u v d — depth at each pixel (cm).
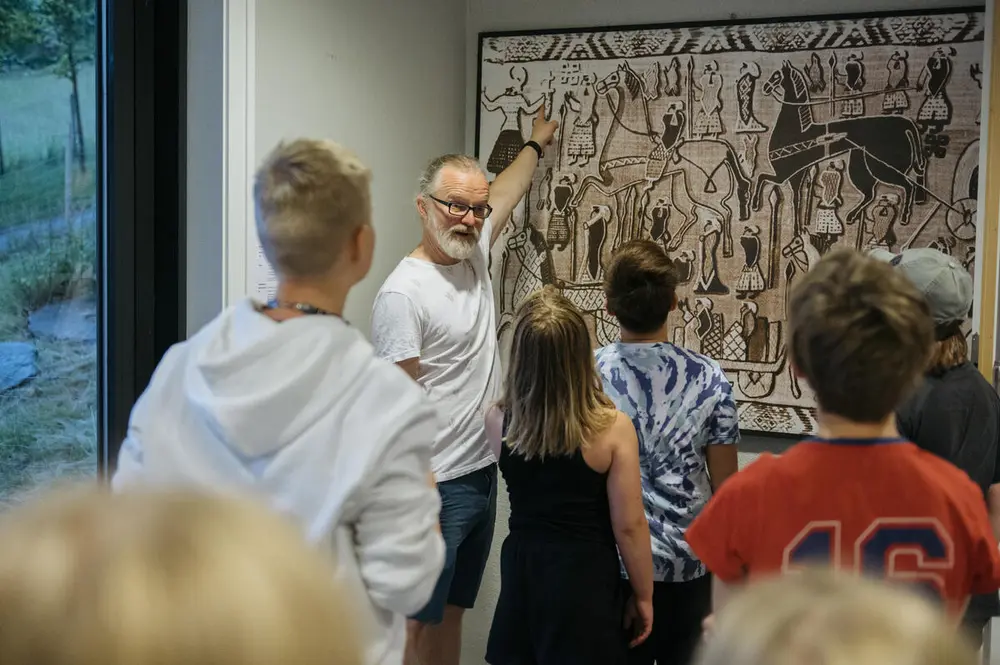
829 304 127
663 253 217
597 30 286
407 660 235
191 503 53
